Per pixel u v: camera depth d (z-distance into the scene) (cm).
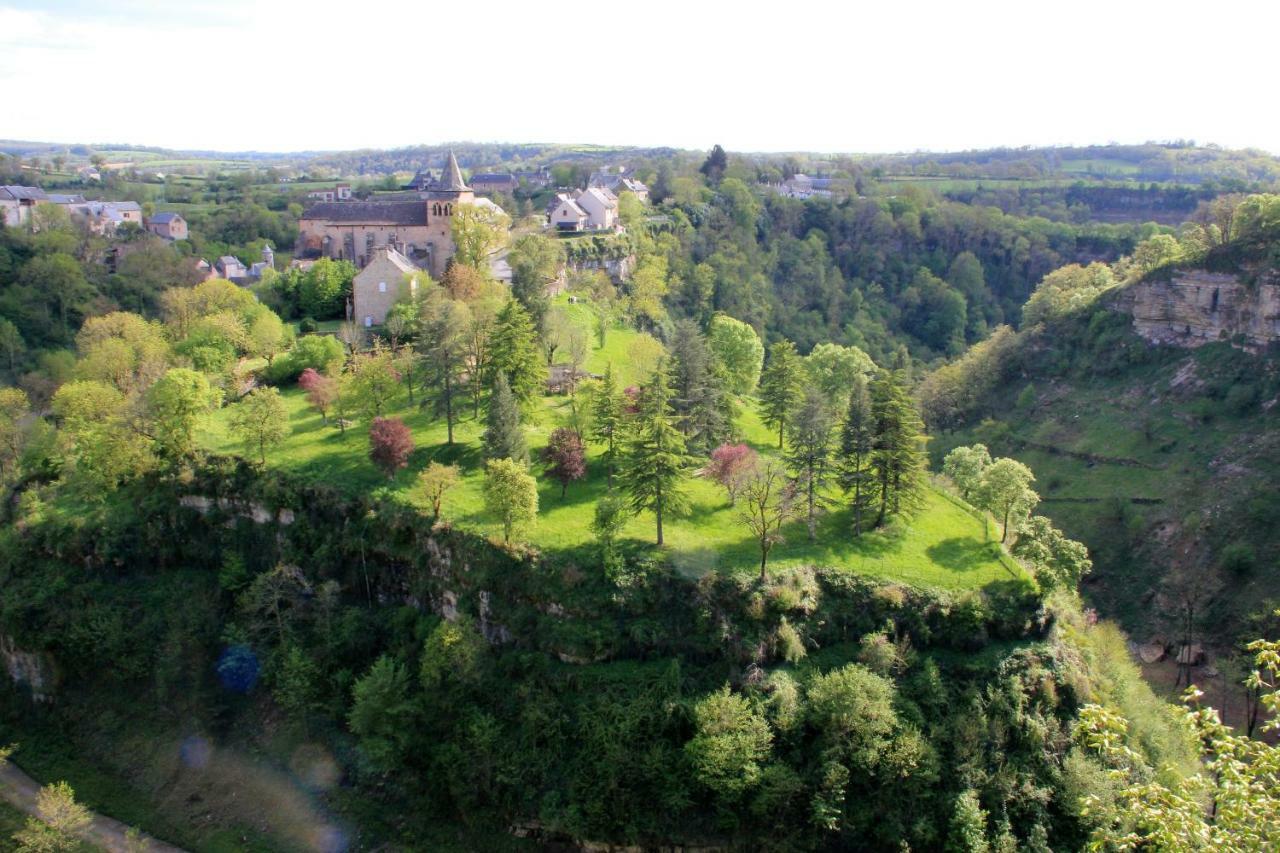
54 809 5622
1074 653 6556
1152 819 2789
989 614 6312
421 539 6862
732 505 7500
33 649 6994
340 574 7119
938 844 5428
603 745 5641
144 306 16612
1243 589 9231
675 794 5456
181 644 6888
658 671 5931
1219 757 2823
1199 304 12306
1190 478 10762
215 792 6197
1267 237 11775
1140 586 10075
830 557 6712
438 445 8231
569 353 10356
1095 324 13762
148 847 5888
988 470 7606
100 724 6725
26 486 8212
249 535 7488
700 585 6194
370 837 5791
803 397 9119
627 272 16388
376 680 6050
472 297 10756
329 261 12938
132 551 7475
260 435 7694
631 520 7056
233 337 10206
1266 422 10738
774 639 6069
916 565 6731
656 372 7131
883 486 7119
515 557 6431
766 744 5500
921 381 16100
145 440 7725
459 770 5800
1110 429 12294
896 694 5881
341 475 7581
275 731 6444
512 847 5622
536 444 8325
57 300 15875
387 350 10150
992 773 5716
